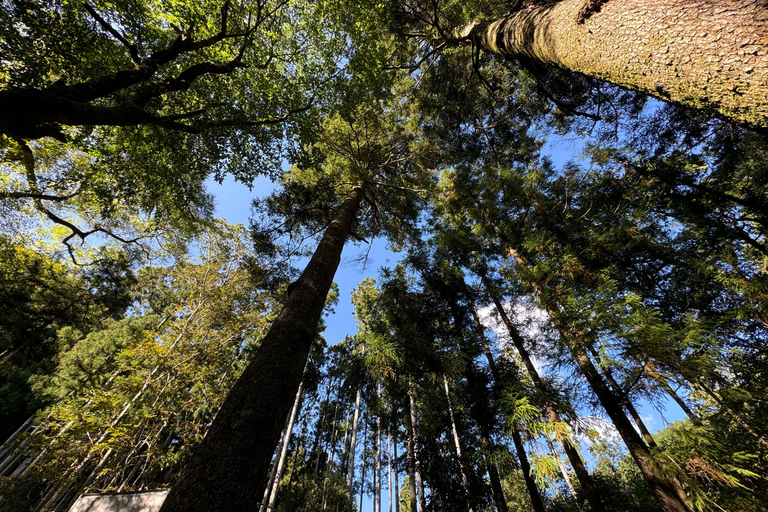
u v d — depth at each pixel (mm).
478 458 4844
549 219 6293
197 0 4984
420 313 6547
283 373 2480
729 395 3416
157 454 9227
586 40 2211
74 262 8914
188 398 10141
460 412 5766
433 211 10055
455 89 7184
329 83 6863
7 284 7402
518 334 6023
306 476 14883
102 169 5980
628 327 3572
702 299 4766
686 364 3152
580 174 6281
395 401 6555
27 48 3594
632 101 5465
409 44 7645
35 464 7168
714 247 5035
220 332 11367
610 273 4922
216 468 1717
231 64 5188
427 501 5855
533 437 4336
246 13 5703
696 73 1517
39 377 12141
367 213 10039
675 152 5379
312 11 6422
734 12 1405
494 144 8672
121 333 12555
